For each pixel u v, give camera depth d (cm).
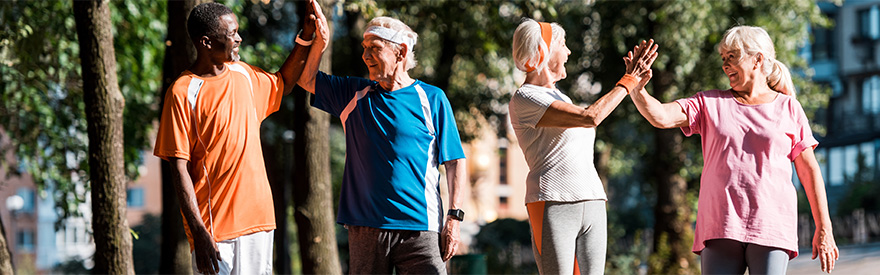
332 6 741
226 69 370
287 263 1362
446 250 395
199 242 346
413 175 390
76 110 1013
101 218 538
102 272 538
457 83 1619
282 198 1382
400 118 391
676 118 409
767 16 1468
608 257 1658
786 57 1505
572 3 1529
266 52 1046
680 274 1497
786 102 410
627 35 1492
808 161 407
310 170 809
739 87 412
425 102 397
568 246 408
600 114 385
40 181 1055
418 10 1277
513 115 417
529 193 416
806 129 411
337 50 1509
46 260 3916
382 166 391
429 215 392
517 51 413
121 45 1054
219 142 358
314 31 403
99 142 536
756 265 392
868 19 3253
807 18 1517
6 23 857
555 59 417
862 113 3244
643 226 2580
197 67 366
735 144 400
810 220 2320
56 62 936
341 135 2266
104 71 535
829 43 3359
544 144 412
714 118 406
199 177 359
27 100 977
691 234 1564
